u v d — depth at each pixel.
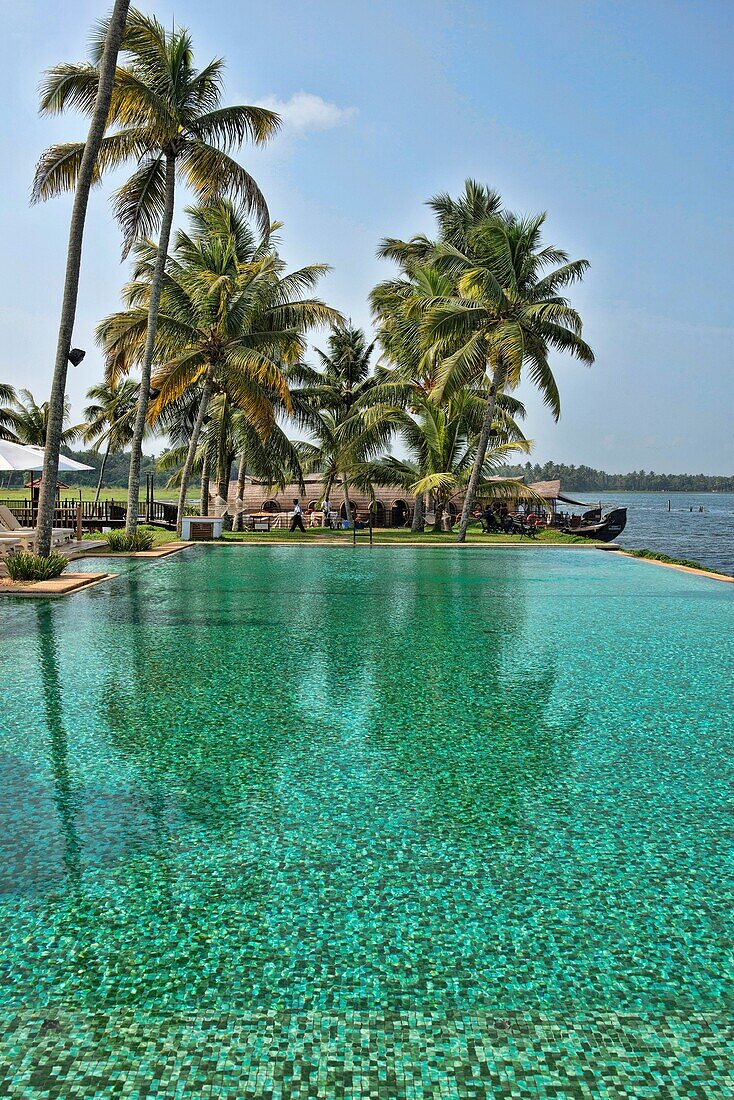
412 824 3.81
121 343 23.88
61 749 4.87
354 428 31.08
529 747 4.97
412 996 2.51
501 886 3.22
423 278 30.25
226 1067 2.19
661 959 2.72
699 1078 2.17
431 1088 2.12
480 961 2.70
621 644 8.50
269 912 3.00
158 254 20.38
